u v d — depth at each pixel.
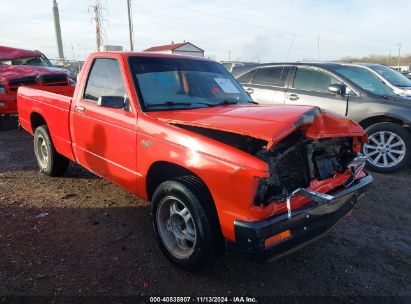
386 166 6.22
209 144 2.89
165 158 3.21
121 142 3.74
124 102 3.68
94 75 4.31
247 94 4.63
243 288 3.10
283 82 7.38
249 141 2.95
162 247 3.41
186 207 3.08
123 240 3.78
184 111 3.59
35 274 3.14
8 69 10.21
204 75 4.35
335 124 3.27
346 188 3.37
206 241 2.97
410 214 4.65
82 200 4.77
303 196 2.94
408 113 5.93
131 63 3.90
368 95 6.36
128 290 3.00
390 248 3.83
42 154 5.68
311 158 3.19
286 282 3.20
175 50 43.56
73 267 3.27
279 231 2.70
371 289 3.14
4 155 6.96
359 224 4.36
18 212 4.35
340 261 3.55
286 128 2.68
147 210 4.51
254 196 2.65
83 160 4.53
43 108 5.25
